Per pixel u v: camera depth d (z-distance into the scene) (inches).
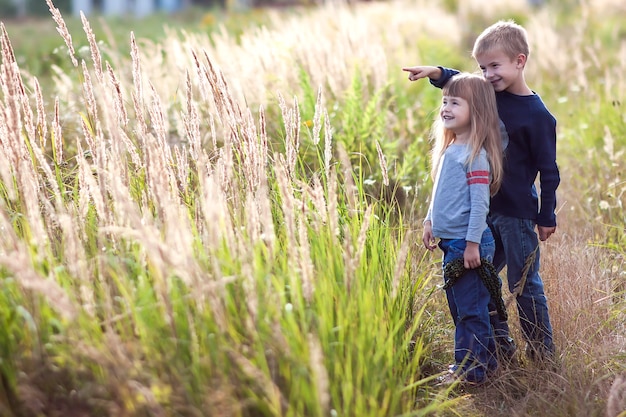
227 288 117.6
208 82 150.3
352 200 150.5
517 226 153.8
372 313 123.6
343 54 278.8
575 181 265.0
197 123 138.7
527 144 153.6
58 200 127.7
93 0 1286.9
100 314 115.5
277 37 296.7
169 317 106.2
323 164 171.2
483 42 155.1
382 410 111.3
